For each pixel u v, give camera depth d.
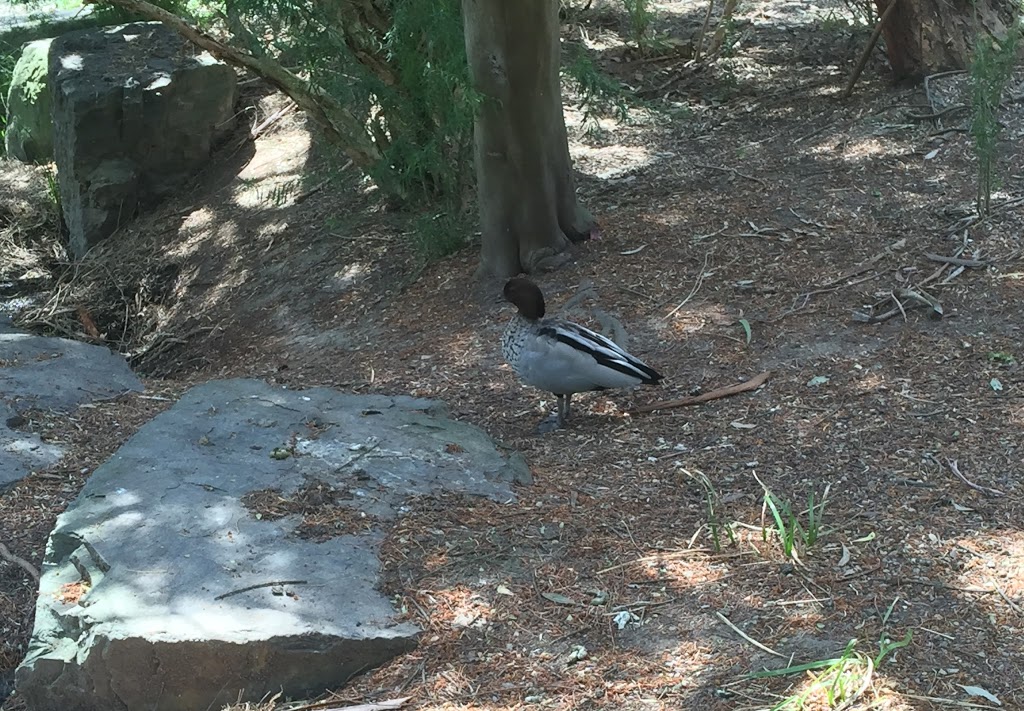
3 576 4.80
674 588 4.15
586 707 3.57
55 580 4.25
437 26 7.25
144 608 3.88
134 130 10.91
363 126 8.73
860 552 4.31
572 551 4.40
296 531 4.39
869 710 3.45
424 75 7.59
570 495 4.86
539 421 5.81
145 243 10.66
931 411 5.38
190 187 11.27
